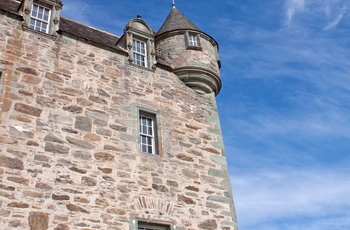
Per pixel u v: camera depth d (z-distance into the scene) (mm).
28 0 12289
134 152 11445
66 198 9633
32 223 8883
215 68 14711
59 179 9789
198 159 12617
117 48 13352
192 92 14258
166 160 11898
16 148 9609
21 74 10852
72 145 10492
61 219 9305
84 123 11086
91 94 11789
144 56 14289
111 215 10016
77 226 9422
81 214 9625
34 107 10492
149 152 12086
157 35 15344
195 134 13180
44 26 12523
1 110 9922
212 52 15227
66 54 12125
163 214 10812
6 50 11047
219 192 12320
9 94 10305
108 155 10922
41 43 11844
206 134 13461
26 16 12016
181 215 11102
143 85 13156
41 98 10766
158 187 11195
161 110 12961
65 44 12328
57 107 10891
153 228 10609
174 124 12930
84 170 10289
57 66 11680
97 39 13945
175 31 15078
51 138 10266
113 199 10281
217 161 13008
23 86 10664
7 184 9039
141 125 12492
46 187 9508
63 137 10477
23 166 9469
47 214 9188
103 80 12359
